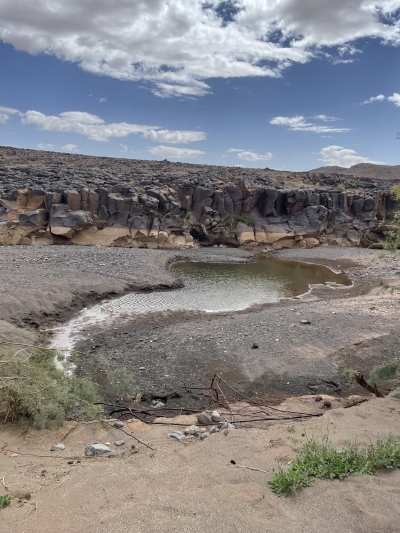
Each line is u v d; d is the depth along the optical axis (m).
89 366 11.34
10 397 6.84
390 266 29.41
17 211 31.69
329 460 4.98
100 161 56.94
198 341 13.03
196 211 37.84
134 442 6.80
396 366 9.10
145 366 11.37
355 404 8.98
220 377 10.88
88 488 4.63
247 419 8.17
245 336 13.38
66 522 3.89
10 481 4.88
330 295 22.28
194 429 7.31
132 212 34.09
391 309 16.42
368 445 5.77
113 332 15.04
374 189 46.62
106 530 3.73
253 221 38.28
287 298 21.44
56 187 33.66
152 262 25.94
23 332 12.90
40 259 23.36
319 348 12.39
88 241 32.31
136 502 4.23
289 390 10.42
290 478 4.51
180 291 21.75
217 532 3.67
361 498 4.20
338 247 37.91
